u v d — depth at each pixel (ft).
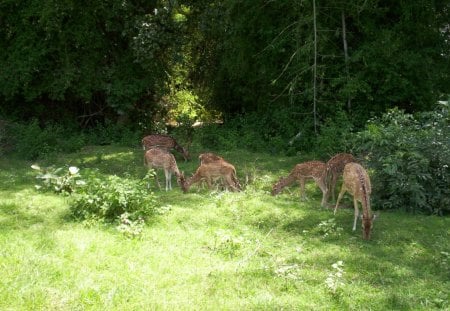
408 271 24.34
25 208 31.17
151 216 30.04
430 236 29.30
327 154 45.65
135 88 59.98
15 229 27.55
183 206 33.01
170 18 60.23
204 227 29.37
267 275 22.74
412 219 31.86
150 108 66.08
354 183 30.07
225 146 53.26
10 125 54.95
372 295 21.27
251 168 45.16
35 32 57.67
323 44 52.54
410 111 54.95
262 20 56.70
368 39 53.88
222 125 62.59
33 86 58.95
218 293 20.88
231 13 57.11
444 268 25.04
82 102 63.41
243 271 22.88
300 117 54.95
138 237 26.58
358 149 37.19
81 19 57.93
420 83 53.47
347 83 51.55
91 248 24.59
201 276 22.21
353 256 25.82
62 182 35.50
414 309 20.31
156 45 59.00
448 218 32.40
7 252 23.17
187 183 38.68
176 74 65.92
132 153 51.03
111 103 60.08
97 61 60.54
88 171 34.96
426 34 54.49
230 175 38.29
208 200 34.55
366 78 52.65
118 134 59.47
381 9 52.29
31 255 22.98
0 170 43.39
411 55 52.24
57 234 26.27
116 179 30.66
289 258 25.18
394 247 27.66
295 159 48.08
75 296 19.56
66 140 55.83
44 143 50.83
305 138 51.85
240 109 66.64
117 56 62.18
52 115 62.64
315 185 40.78
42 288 19.89
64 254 23.67
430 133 35.35
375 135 35.83
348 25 55.72
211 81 66.64
